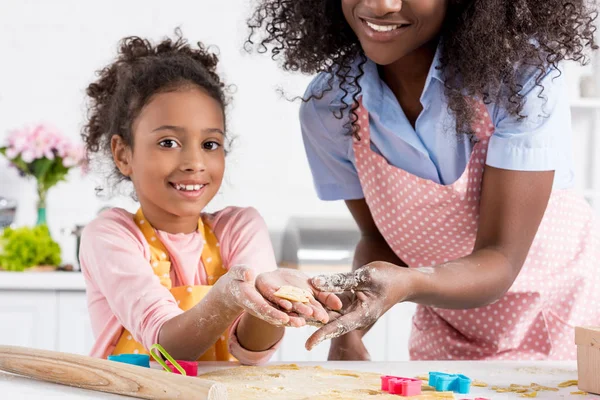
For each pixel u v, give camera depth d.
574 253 1.36
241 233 1.32
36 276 2.30
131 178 1.35
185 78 1.30
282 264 2.65
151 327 1.09
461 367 1.06
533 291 1.32
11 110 2.90
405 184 1.28
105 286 1.19
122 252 1.21
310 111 1.36
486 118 1.21
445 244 1.34
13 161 2.56
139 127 1.28
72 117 2.93
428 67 1.23
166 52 1.42
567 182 1.32
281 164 2.97
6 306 2.29
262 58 2.94
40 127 2.56
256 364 1.08
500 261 1.12
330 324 0.93
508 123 1.18
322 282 0.96
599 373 0.89
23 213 2.83
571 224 1.36
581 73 3.05
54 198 2.85
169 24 2.93
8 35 2.89
